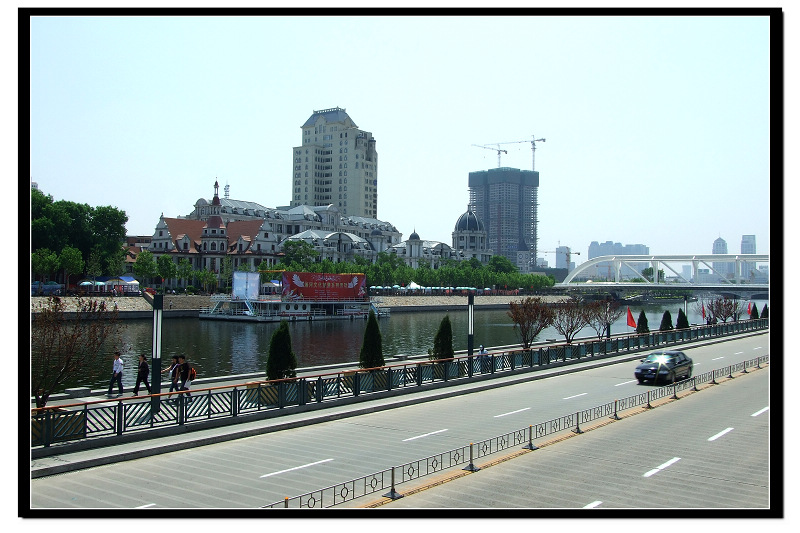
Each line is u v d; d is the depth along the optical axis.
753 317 101.38
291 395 28.75
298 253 172.12
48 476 19.48
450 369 37.78
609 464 21.08
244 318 110.69
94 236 125.69
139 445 22.44
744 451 22.73
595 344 52.84
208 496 17.81
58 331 31.17
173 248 166.00
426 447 23.55
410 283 177.38
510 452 22.56
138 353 66.12
